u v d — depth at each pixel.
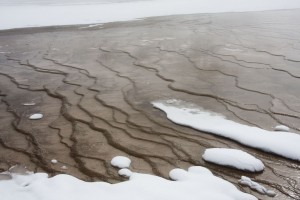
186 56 6.15
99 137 3.09
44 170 2.60
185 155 2.71
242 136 2.87
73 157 2.77
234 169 2.48
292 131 2.98
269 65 5.22
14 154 2.88
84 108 3.83
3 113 3.86
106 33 9.59
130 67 5.59
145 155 2.74
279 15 11.32
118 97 4.12
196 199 2.10
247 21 10.29
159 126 3.24
